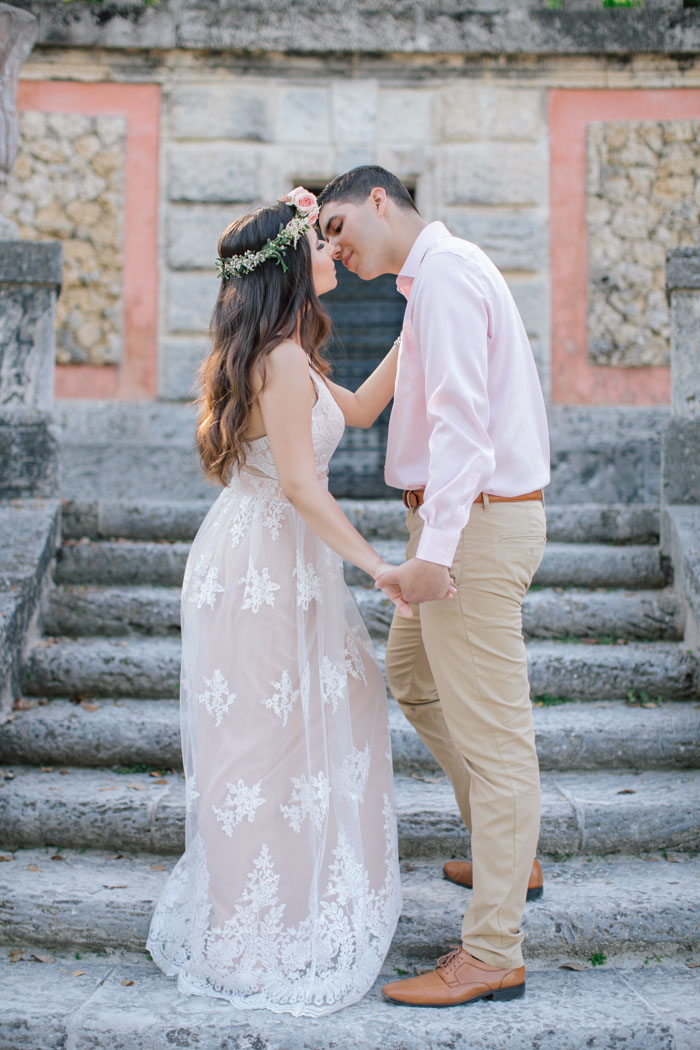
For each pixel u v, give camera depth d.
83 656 3.34
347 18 6.07
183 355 6.16
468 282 2.06
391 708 3.26
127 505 4.18
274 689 2.21
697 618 3.37
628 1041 2.01
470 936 2.13
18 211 6.08
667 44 6.05
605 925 2.35
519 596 2.17
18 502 3.95
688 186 6.13
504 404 2.17
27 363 3.97
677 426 3.89
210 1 6.06
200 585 2.35
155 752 3.01
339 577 2.34
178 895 2.34
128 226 6.16
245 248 2.26
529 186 6.17
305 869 2.17
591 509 4.25
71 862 2.64
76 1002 2.13
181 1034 2.02
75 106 6.14
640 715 3.15
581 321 6.18
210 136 6.15
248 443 2.27
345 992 2.09
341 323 6.22
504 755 2.11
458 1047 1.99
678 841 2.70
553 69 6.16
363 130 6.17
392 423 2.35
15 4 6.00
